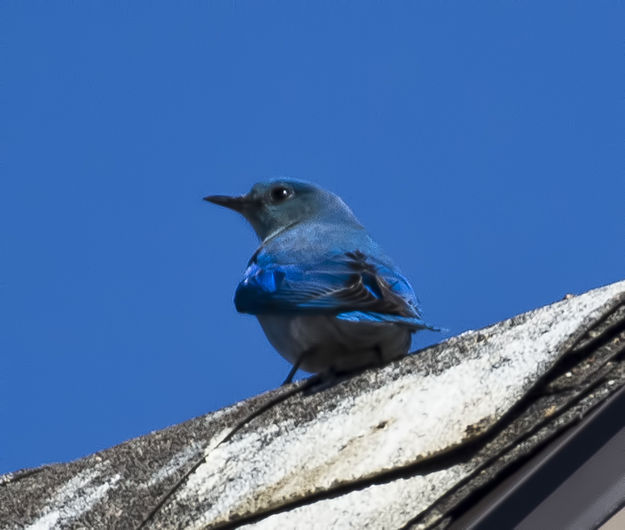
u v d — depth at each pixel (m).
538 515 9.41
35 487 13.67
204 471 12.38
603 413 9.81
